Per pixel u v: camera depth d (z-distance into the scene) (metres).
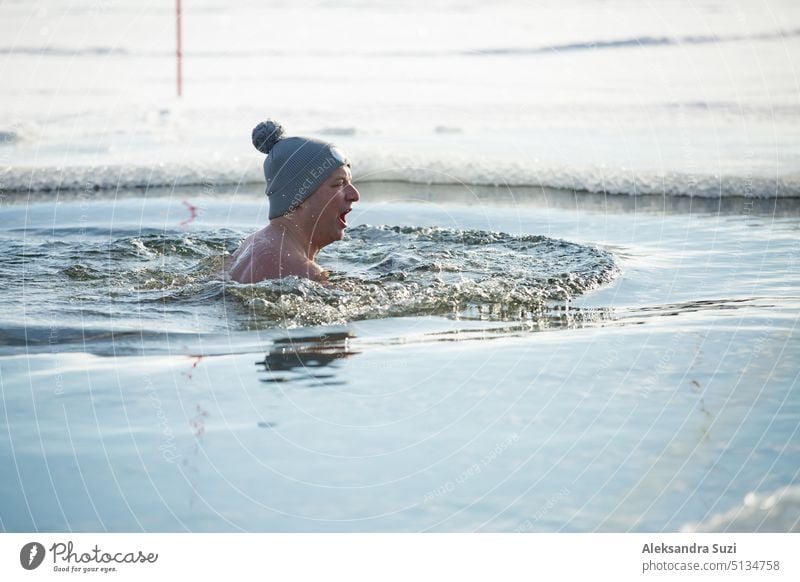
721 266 8.85
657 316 6.96
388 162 15.98
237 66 25.61
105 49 27.14
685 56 25.28
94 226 11.44
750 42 26.19
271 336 6.47
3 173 15.20
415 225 11.64
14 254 9.50
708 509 3.88
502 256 9.28
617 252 9.73
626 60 25.28
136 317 6.97
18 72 24.52
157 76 24.58
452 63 26.05
